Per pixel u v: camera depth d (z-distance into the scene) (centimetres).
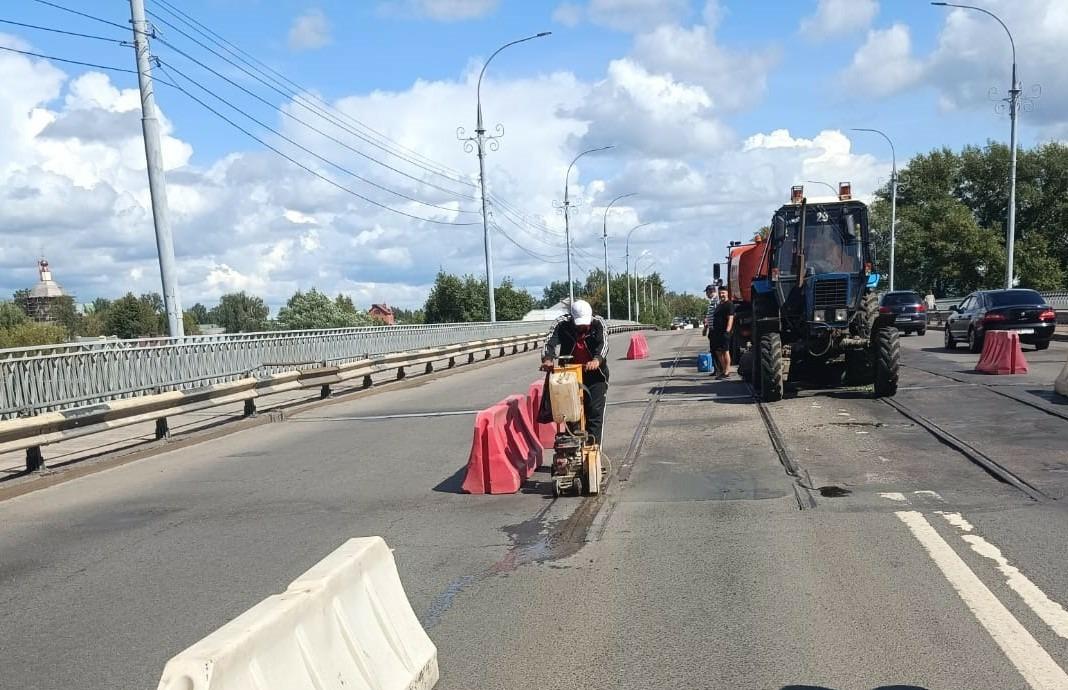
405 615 418
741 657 454
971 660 436
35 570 683
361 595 385
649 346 3888
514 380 2345
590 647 476
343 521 792
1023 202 8100
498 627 512
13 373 1198
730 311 1967
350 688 336
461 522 767
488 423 881
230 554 700
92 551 732
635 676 438
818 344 1517
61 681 466
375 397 2070
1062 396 1295
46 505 945
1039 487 775
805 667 437
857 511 727
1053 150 8119
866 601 522
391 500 870
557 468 836
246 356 1914
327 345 2342
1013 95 3416
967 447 959
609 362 2795
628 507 787
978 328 2359
